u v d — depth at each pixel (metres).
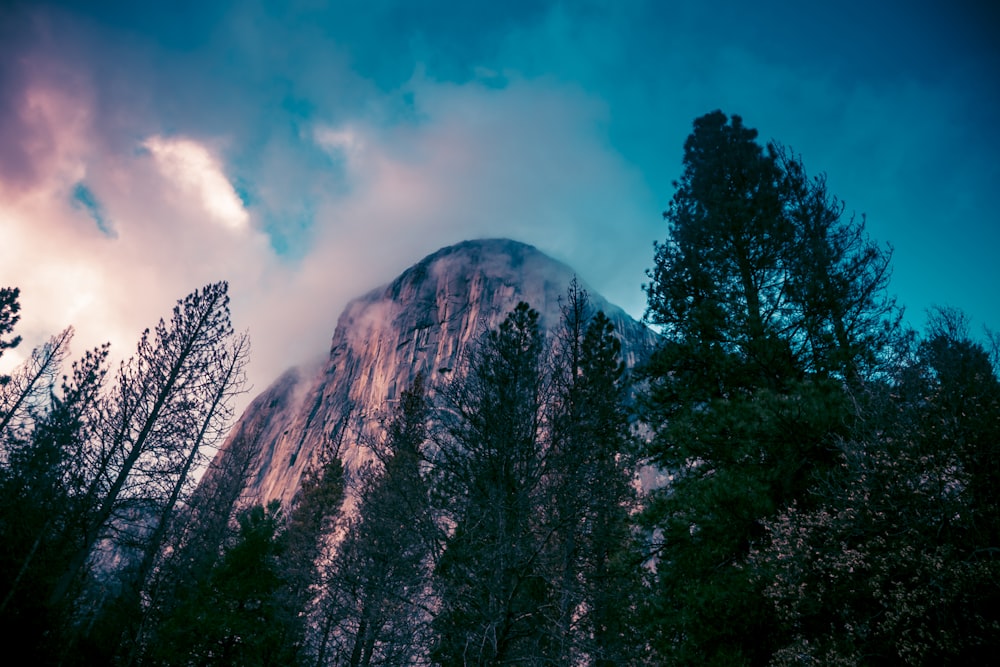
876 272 9.59
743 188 12.22
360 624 13.90
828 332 9.34
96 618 18.69
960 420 6.49
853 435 7.04
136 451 15.70
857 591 6.23
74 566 13.58
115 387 16.22
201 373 17.89
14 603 11.52
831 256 9.90
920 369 7.21
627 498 9.71
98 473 14.81
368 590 12.20
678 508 8.37
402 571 10.95
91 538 14.16
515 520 8.18
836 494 6.80
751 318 9.75
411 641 10.88
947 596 5.43
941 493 5.95
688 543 8.27
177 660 13.21
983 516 5.92
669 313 11.78
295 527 24.39
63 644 13.20
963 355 7.04
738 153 12.70
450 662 8.93
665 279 12.10
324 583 14.25
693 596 7.53
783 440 7.94
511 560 7.67
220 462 26.72
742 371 9.62
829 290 9.38
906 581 6.08
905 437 6.52
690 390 10.23
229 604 14.16
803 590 6.48
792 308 9.84
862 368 8.16
